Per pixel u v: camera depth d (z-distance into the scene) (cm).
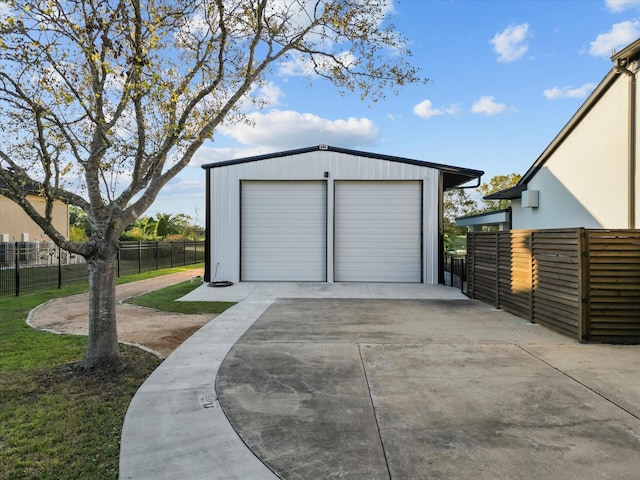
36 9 367
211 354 493
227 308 825
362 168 1176
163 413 328
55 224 2086
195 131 509
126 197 436
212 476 240
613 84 811
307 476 238
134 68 405
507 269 770
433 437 283
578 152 936
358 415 321
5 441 288
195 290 1053
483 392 367
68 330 641
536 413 321
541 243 649
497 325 653
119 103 455
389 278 1182
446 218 2475
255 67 608
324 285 1123
